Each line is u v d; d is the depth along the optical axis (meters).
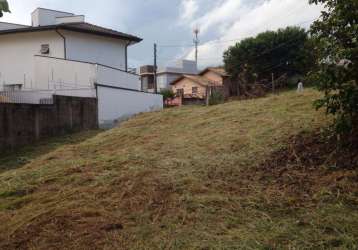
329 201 3.85
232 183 4.62
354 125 4.45
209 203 4.12
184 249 3.29
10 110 10.68
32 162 7.37
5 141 10.50
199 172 5.03
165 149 6.36
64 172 5.88
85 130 13.50
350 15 4.29
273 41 31.52
